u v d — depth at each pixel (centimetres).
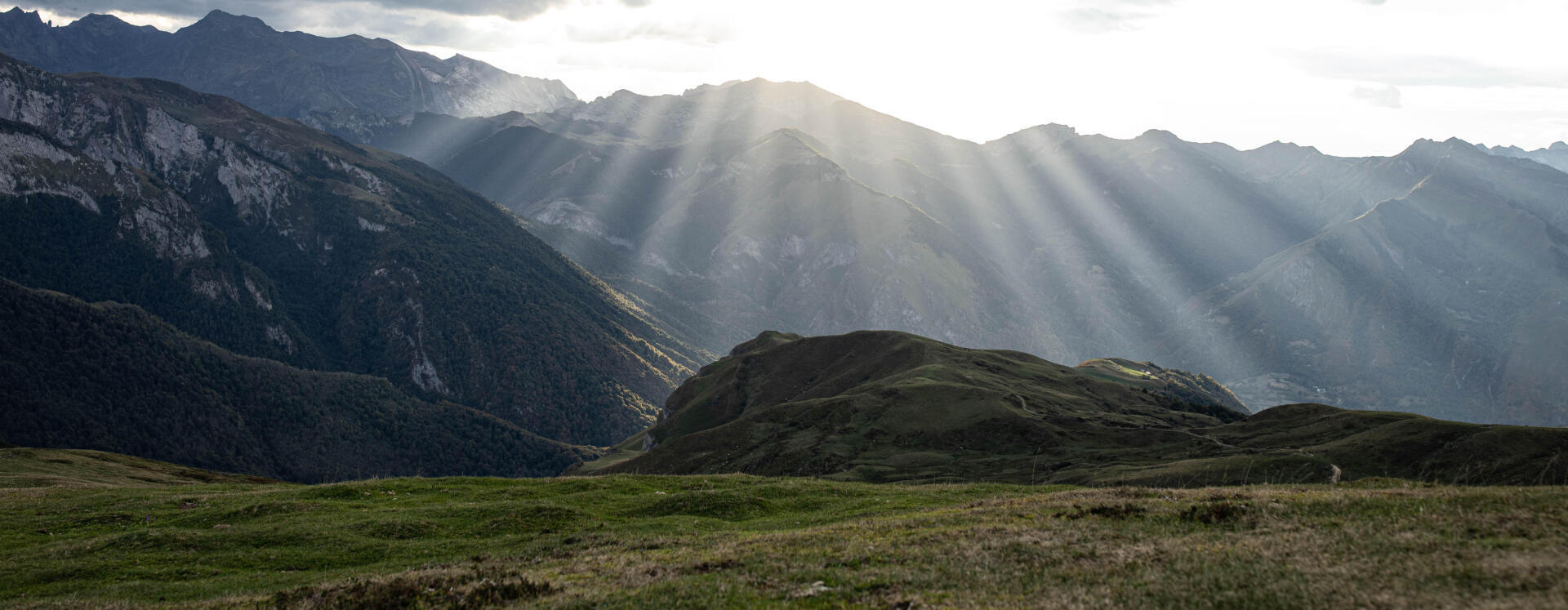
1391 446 11069
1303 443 12500
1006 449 15100
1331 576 2592
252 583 3950
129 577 4100
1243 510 3575
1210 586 2608
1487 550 2666
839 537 3866
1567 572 2381
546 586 3272
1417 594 2367
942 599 2692
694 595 2923
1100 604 2528
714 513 5288
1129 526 3550
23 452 10631
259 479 12319
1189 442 13925
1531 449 10019
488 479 6675
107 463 10788
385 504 5762
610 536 4578
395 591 3325
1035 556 3130
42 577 4106
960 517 4150
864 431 16888
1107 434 15212
